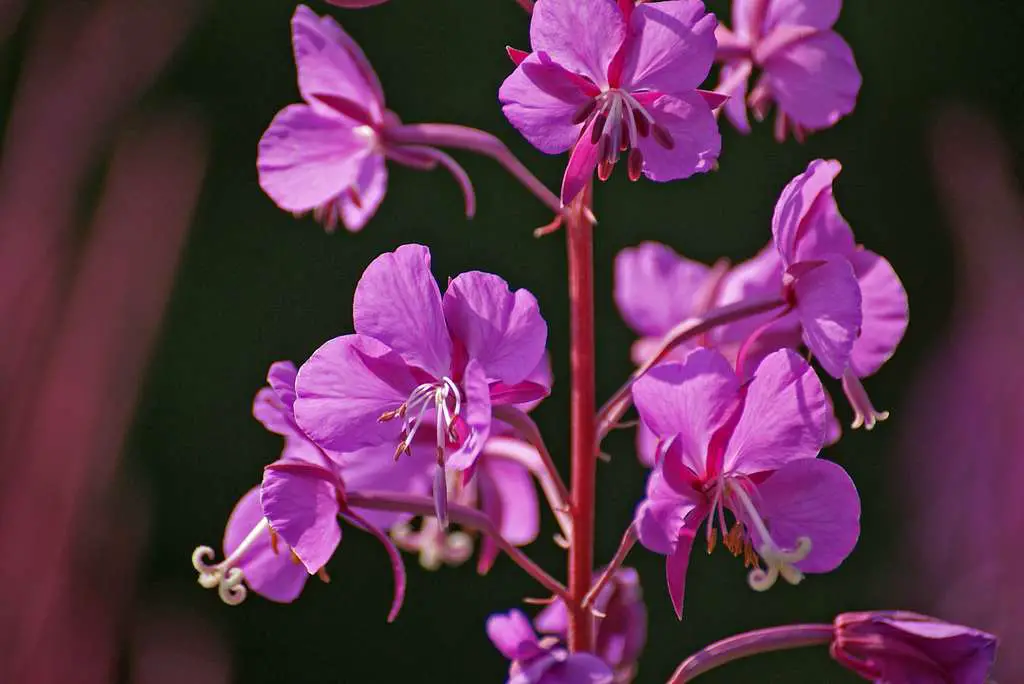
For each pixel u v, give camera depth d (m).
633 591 0.44
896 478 0.62
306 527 0.42
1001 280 0.60
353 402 0.41
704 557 0.79
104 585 0.42
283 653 0.79
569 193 0.41
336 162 0.45
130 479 0.44
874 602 0.79
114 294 0.43
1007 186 0.62
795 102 0.45
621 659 0.44
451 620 0.79
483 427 0.40
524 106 0.41
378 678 0.79
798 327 0.43
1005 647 0.56
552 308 0.85
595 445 0.43
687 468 0.41
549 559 0.75
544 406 0.80
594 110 0.41
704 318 0.42
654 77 0.41
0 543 0.42
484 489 0.45
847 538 0.41
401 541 0.46
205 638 0.44
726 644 0.42
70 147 0.44
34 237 0.43
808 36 0.45
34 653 0.42
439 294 0.40
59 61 0.44
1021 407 0.58
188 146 0.44
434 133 0.44
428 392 0.40
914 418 0.61
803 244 0.43
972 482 0.57
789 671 0.79
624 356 0.83
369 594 0.80
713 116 0.41
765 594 0.79
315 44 0.44
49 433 0.42
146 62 0.44
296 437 0.42
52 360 0.42
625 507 0.76
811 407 0.41
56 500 0.42
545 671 0.41
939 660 0.42
